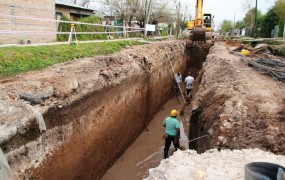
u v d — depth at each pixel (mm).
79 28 19109
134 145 11055
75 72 7809
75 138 6902
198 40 22984
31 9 13820
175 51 20562
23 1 13258
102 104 8391
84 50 11375
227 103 7508
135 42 18672
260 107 7059
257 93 8102
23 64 8180
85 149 7441
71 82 7078
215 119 7496
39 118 5547
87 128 7477
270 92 8266
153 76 13992
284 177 3514
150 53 14867
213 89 9656
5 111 5184
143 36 28703
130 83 10750
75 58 10047
